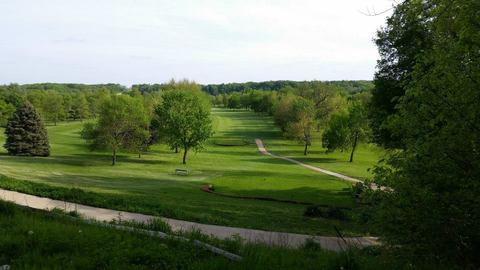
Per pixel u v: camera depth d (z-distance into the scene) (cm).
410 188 675
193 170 5197
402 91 2575
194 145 6122
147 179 4091
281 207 2534
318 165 6431
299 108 8444
